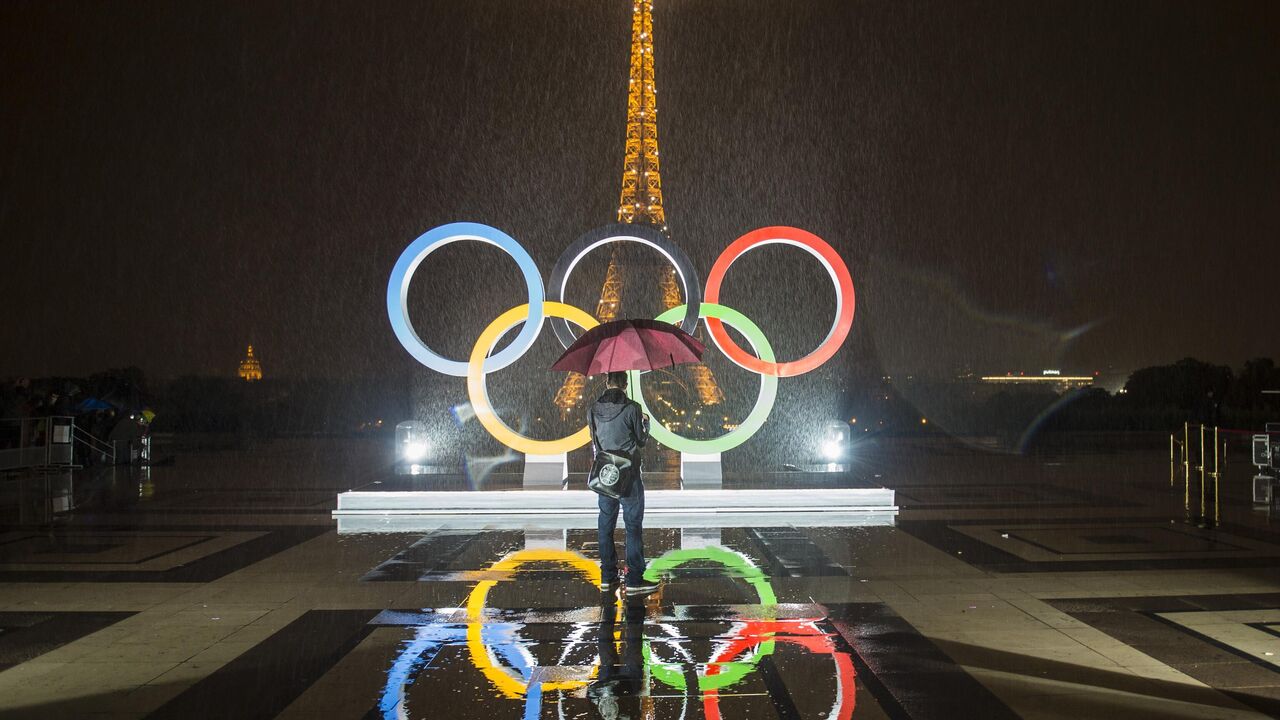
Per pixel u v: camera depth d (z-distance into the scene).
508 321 14.33
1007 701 5.27
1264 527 12.04
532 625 6.94
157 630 6.90
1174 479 19.03
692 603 7.63
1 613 7.46
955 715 5.05
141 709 5.20
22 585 8.55
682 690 5.46
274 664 6.02
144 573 9.11
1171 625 6.95
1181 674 5.76
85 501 15.46
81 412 24.52
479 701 5.29
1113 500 15.12
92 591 8.28
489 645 6.41
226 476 20.55
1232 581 8.56
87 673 5.86
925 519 12.73
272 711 5.16
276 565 9.48
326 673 5.82
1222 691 5.44
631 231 14.40
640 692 5.43
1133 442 34.56
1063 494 16.05
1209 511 13.68
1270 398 52.19
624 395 8.35
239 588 8.37
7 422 23.98
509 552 10.19
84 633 6.84
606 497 8.20
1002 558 9.72
